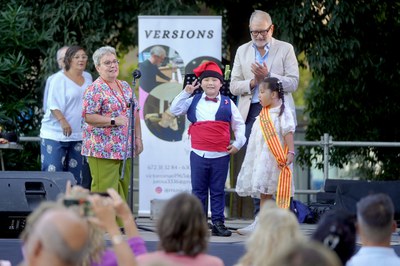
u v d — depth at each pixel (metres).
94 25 14.06
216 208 9.76
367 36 14.14
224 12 14.68
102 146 9.91
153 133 11.75
